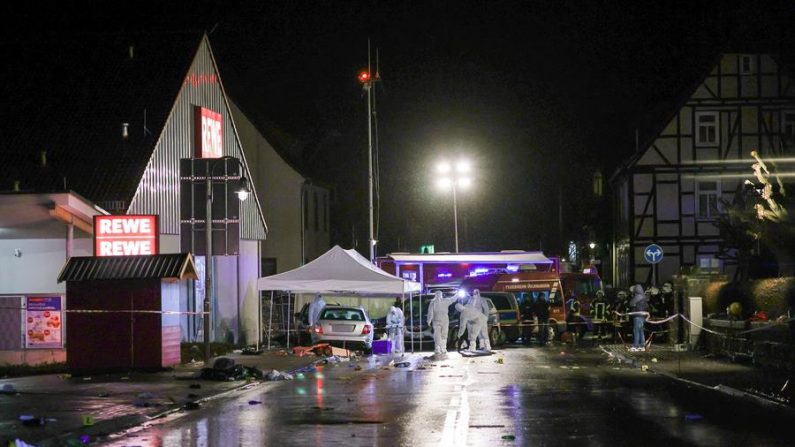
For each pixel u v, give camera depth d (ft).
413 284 116.57
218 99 126.41
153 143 108.58
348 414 54.90
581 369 87.45
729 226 114.83
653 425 49.32
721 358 94.79
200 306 119.03
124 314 82.43
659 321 117.50
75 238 102.37
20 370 87.04
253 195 130.41
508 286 139.23
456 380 76.54
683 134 188.65
